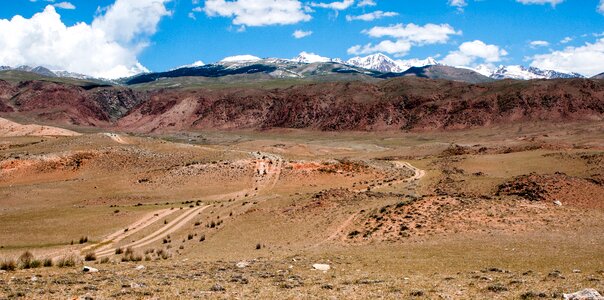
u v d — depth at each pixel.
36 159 118.81
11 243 55.09
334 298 20.47
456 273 28.44
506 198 58.22
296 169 108.69
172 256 43.06
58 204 86.12
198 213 70.62
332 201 65.00
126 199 89.75
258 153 126.44
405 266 31.48
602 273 27.91
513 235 43.56
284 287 23.41
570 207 54.84
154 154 125.94
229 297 20.83
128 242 56.03
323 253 39.28
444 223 48.31
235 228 58.84
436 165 115.50
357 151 189.88
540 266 30.91
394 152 162.62
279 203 67.56
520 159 112.06
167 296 21.00
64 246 53.31
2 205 84.69
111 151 125.12
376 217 52.91
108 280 25.48
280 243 49.56
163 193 94.94
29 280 25.38
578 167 96.88
